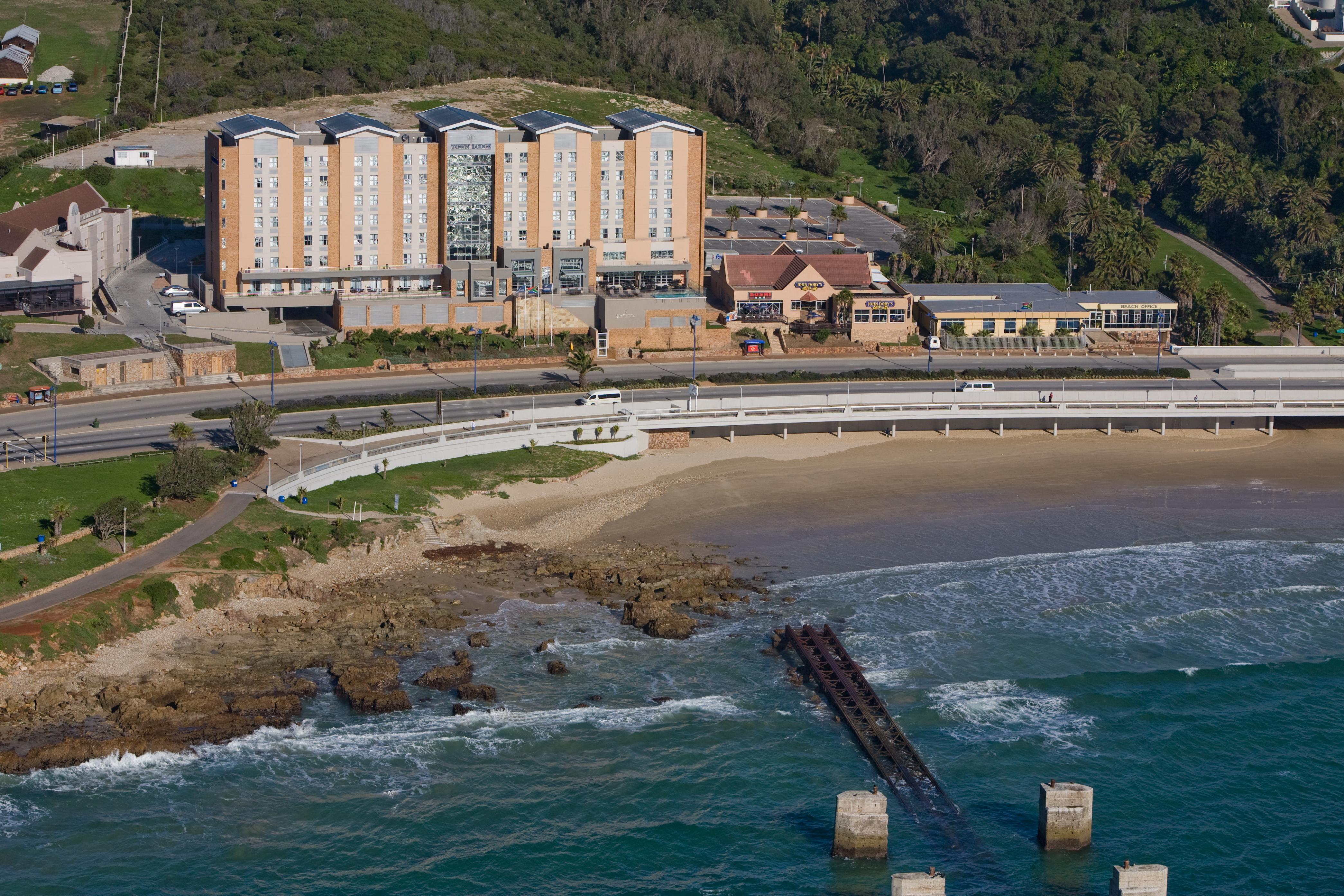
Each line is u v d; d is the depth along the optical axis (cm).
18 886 11050
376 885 11262
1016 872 11594
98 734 12775
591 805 12294
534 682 14062
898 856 11750
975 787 12662
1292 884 11525
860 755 13062
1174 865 11725
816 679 14175
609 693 13900
